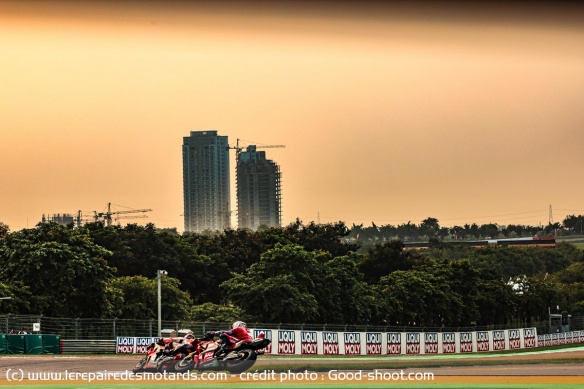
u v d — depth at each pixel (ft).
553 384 223.71
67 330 456.86
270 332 425.28
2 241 566.77
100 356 357.61
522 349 588.09
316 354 444.14
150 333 491.31
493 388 216.33
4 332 433.07
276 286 631.56
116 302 584.81
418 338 509.76
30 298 526.16
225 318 606.96
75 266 547.08
